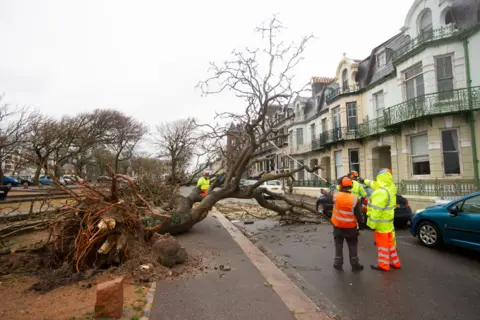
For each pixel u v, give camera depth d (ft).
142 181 31.09
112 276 14.42
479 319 11.32
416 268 17.60
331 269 17.81
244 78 29.22
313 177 85.15
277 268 17.06
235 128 36.01
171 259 16.79
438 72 42.39
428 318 11.46
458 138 40.34
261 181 32.27
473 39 39.42
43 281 13.65
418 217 23.36
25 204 43.45
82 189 18.22
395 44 53.26
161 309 11.31
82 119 100.37
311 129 90.12
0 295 12.14
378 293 13.97
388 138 54.19
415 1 46.55
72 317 10.08
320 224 34.88
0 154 69.82
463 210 20.27
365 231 29.89
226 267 17.02
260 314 11.14
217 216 40.63
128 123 119.96
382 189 17.42
